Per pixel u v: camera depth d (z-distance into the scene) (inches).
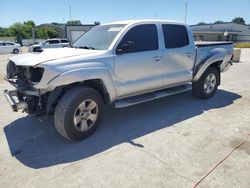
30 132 164.2
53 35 2481.5
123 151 137.6
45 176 115.4
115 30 172.4
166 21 195.5
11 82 162.1
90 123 155.4
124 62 163.5
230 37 2062.0
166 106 216.8
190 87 223.1
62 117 139.9
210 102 229.8
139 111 203.8
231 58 253.1
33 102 147.1
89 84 157.9
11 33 2731.3
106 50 157.9
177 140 150.5
